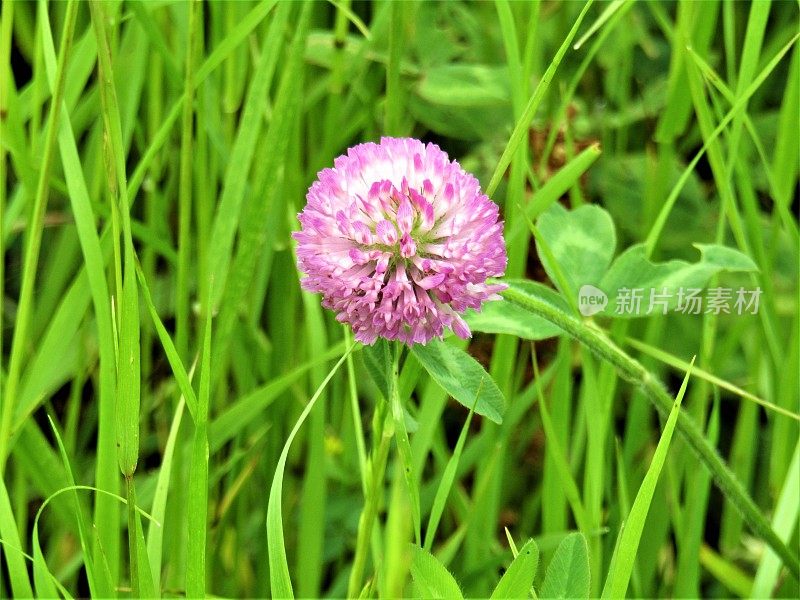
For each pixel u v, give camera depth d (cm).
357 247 23
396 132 30
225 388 32
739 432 33
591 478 30
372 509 25
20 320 27
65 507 29
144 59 31
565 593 23
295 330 33
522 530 33
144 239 30
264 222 28
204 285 30
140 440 33
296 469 33
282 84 29
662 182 33
